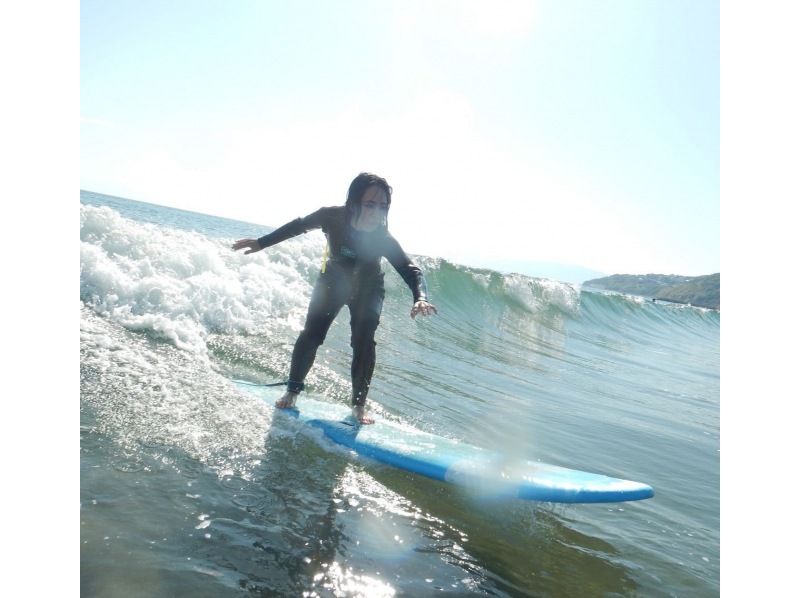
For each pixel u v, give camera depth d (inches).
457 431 135.0
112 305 151.9
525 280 538.9
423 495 94.7
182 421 101.5
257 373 145.9
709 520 105.1
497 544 82.6
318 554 70.3
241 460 92.4
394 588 66.4
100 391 104.7
